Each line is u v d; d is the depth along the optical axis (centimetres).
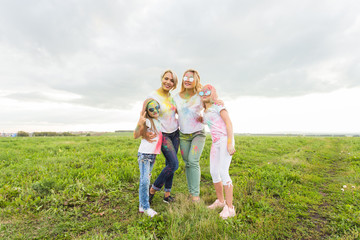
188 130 358
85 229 275
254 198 370
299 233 273
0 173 512
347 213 325
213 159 339
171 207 329
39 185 396
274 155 924
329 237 263
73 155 801
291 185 463
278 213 322
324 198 399
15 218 297
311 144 1410
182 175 527
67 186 412
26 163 634
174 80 343
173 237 237
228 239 240
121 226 280
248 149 1022
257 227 276
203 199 376
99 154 820
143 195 310
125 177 478
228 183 310
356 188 440
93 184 428
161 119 342
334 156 905
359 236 257
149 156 313
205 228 255
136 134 315
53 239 254
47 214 312
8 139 1576
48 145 1132
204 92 332
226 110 328
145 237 249
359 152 914
